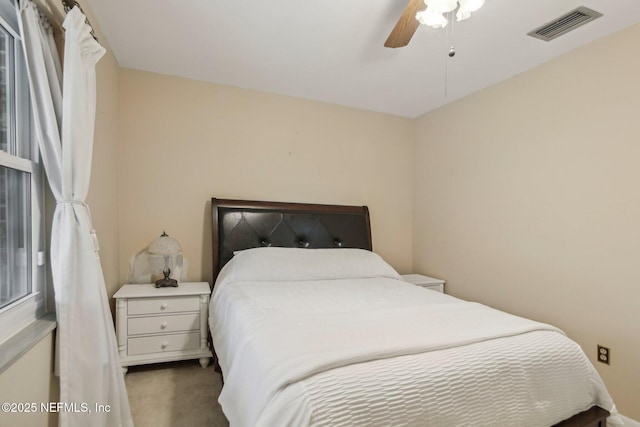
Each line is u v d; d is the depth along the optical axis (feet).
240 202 9.14
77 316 4.22
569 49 6.89
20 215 4.09
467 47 6.88
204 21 6.18
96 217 6.09
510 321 4.71
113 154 7.55
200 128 8.93
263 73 8.40
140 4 5.67
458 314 5.02
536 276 7.53
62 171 4.16
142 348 7.23
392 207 11.36
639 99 5.83
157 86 8.51
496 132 8.59
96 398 4.29
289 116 9.90
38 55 3.94
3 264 3.73
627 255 5.95
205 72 8.43
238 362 4.09
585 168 6.63
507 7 5.54
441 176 10.41
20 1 3.77
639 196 5.81
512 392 3.64
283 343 3.76
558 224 7.10
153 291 7.46
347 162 10.68
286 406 2.84
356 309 5.40
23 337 3.57
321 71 8.23
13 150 4.04
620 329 6.01
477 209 9.10
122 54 7.54
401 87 9.08
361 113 10.85
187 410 5.95
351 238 10.22
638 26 5.87
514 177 8.08
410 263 11.63
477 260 9.07
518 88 8.04
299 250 8.73
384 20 6.08
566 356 4.18
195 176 8.91
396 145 11.42
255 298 5.92
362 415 2.85
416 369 3.32
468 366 3.53
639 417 5.72
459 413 3.27
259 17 6.03
